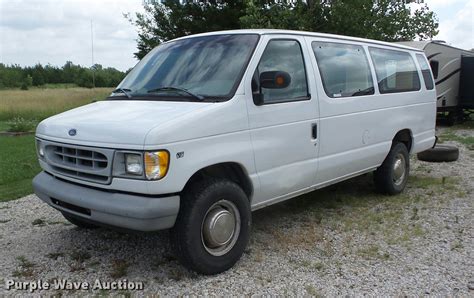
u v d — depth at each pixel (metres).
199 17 19.84
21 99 28.92
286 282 3.99
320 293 3.80
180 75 4.55
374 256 4.52
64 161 4.09
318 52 5.17
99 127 3.82
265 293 3.79
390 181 6.48
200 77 4.41
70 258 4.50
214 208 4.04
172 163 3.60
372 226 5.36
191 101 4.12
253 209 4.50
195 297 3.74
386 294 3.78
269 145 4.43
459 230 5.23
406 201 6.37
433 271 4.20
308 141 4.88
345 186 7.12
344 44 5.64
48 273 4.20
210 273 4.06
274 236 5.04
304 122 4.81
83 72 76.69
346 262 4.40
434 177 7.85
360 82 5.76
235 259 4.21
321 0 13.77
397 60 6.63
